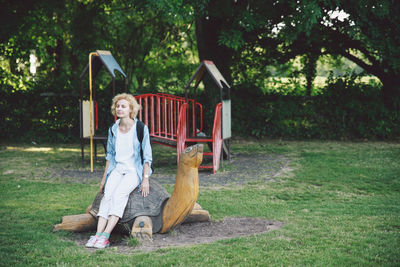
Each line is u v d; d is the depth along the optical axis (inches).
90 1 705.0
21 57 684.7
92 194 303.1
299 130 677.3
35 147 586.9
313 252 176.1
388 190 319.6
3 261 165.8
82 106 424.2
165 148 597.0
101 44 740.0
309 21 461.4
